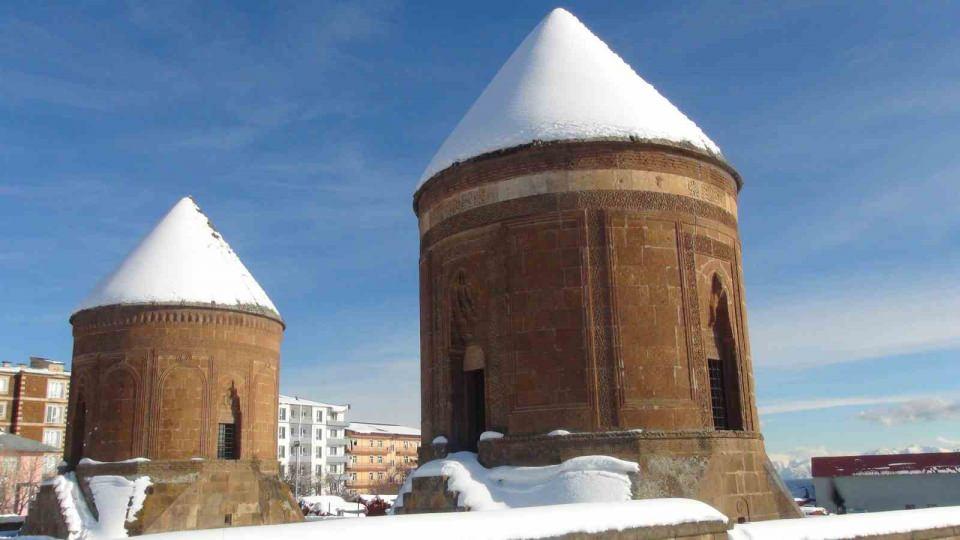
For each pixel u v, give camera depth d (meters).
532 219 18.94
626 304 18.23
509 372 18.62
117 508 30.70
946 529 16.94
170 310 33.25
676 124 19.89
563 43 21.30
